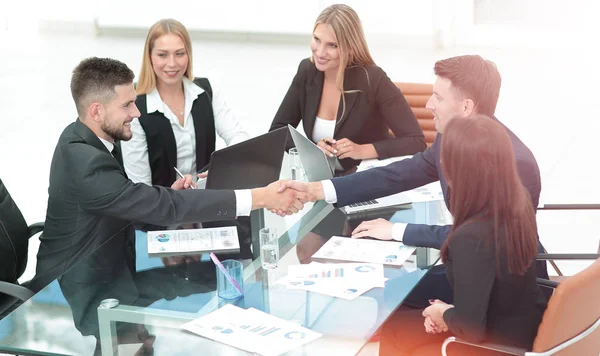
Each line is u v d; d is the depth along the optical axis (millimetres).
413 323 2570
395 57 7254
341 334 2055
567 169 4996
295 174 3197
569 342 2156
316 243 2623
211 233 2736
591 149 5258
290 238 2676
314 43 3504
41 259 2889
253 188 2996
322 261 2484
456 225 2186
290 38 7863
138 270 2475
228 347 2012
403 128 3508
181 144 3572
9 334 2113
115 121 2877
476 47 7523
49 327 2146
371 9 7496
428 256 2484
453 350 2420
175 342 2045
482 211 2146
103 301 2285
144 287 2363
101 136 2918
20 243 2932
